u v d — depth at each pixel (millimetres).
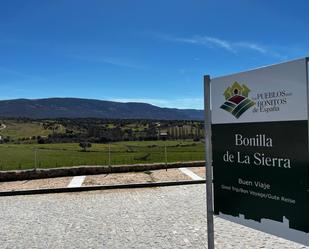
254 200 4719
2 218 9992
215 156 5293
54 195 13773
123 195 13227
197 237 7676
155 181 15477
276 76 4383
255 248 6836
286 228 4340
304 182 4121
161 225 8703
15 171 16484
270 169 4504
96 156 23734
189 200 11797
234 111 4953
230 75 4988
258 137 4637
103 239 7750
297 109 4164
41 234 8289
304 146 4102
